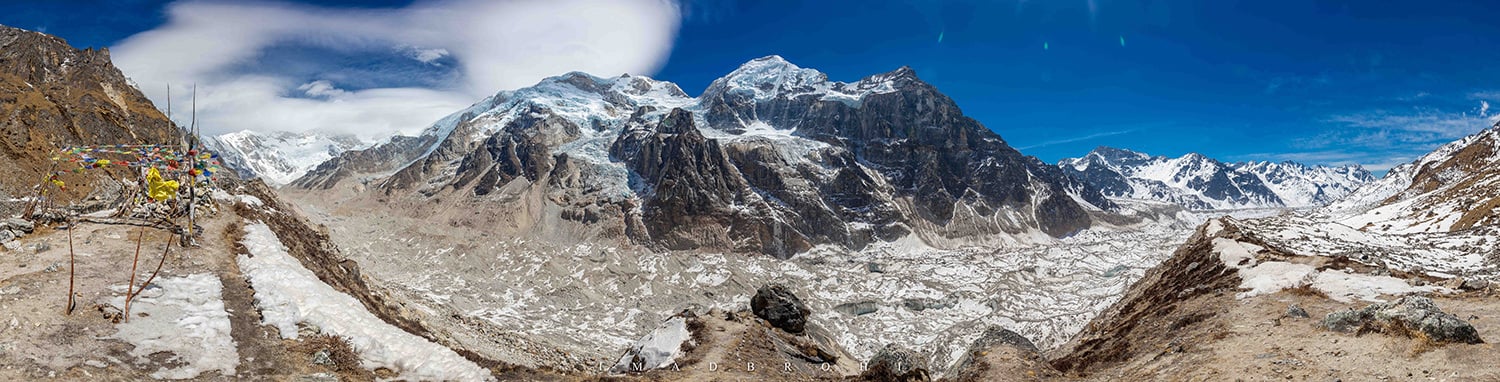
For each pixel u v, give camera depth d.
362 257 165.88
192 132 45.69
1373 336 23.09
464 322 69.88
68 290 27.55
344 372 24.75
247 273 34.25
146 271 31.81
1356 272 37.31
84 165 48.06
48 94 68.94
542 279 162.62
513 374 25.95
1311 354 22.73
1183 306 38.62
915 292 153.50
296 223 65.50
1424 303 22.89
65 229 38.66
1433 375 19.22
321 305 30.06
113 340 23.58
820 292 158.75
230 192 57.81
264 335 26.61
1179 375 24.36
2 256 31.95
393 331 29.23
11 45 79.56
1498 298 29.66
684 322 36.50
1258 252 46.78
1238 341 26.36
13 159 54.62
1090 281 161.50
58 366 20.86
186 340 24.64
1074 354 38.97
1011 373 27.86
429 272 163.00
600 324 123.94
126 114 77.38
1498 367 18.92
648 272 172.00
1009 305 139.12
